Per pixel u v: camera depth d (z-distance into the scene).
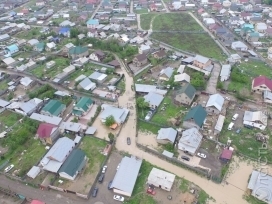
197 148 60.53
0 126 68.62
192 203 49.34
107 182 53.81
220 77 87.94
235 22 135.25
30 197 51.22
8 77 90.69
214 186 52.88
